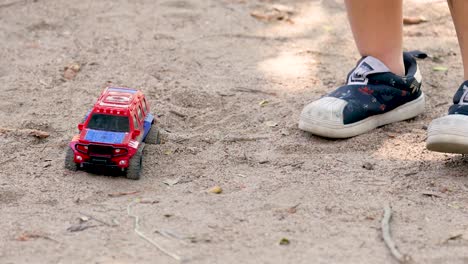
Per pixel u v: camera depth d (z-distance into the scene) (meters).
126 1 9.54
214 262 4.21
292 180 5.27
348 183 5.22
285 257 4.26
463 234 4.54
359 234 4.52
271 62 7.87
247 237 4.48
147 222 4.67
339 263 4.20
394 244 4.38
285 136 6.11
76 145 5.25
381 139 6.04
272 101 6.86
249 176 5.37
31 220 4.70
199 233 4.53
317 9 9.55
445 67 7.80
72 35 8.49
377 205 4.89
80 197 5.02
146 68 7.61
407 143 5.96
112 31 8.61
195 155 5.73
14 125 6.22
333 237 4.49
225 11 9.34
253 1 9.76
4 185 5.17
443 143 5.36
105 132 5.30
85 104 6.69
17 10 9.15
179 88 7.08
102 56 7.93
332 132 5.96
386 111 6.26
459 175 5.36
